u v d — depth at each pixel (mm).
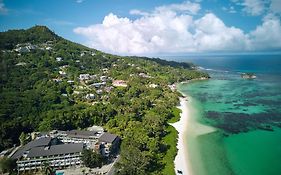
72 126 197125
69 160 139250
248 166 140500
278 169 137000
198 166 139750
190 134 190000
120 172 122250
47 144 148250
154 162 141250
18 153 144750
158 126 185875
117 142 164375
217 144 171000
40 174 132375
